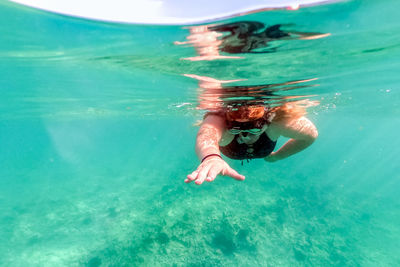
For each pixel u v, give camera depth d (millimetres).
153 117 23281
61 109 16094
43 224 15391
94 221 15195
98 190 22438
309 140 3129
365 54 4641
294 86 6477
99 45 4020
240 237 11797
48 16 3070
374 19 2953
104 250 11727
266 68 4773
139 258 10273
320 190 19812
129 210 16016
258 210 14641
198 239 11281
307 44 3668
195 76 5430
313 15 2711
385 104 15570
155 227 12367
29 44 4191
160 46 3803
